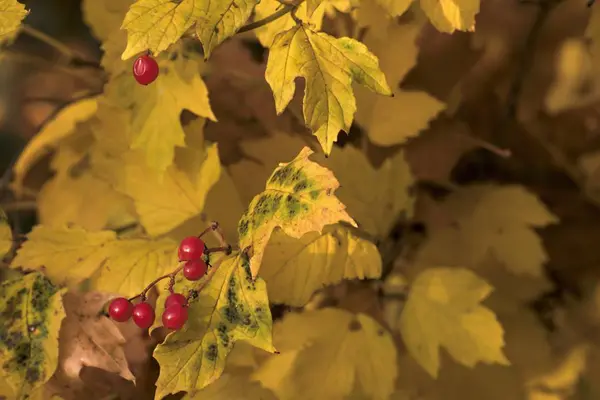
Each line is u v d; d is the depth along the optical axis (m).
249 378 0.60
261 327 0.55
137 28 0.53
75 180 0.66
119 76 0.60
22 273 0.59
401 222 0.65
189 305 0.55
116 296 0.58
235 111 0.65
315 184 0.53
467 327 0.61
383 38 0.61
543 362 0.66
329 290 0.64
